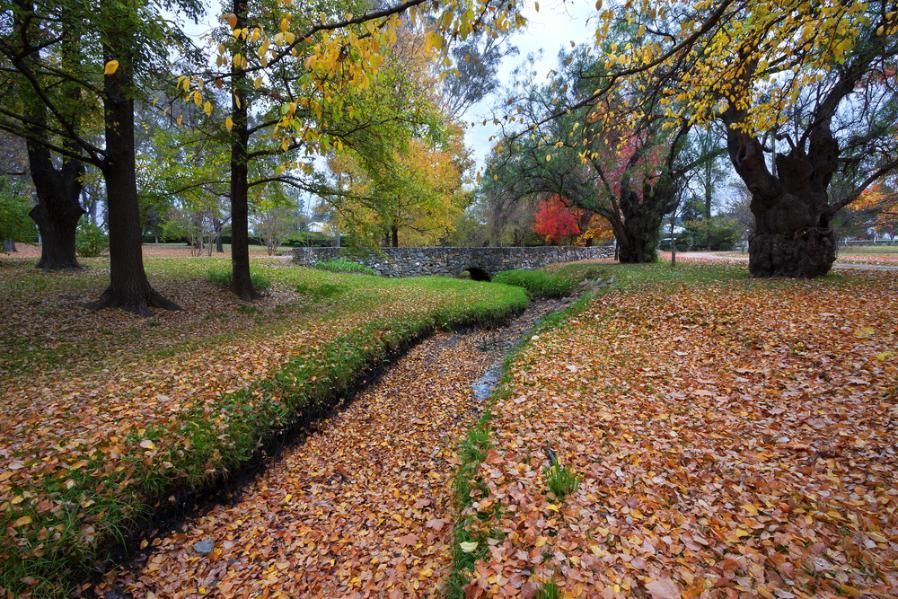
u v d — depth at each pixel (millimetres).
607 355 6781
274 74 8281
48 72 7379
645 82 5250
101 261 16109
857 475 3059
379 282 17609
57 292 10094
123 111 8922
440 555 3189
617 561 2467
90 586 3166
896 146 9156
